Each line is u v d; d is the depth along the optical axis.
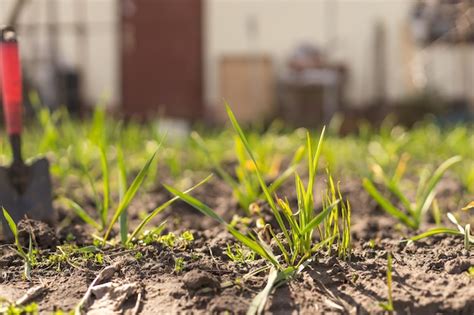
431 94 8.30
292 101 8.79
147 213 2.50
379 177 3.27
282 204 1.73
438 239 2.02
